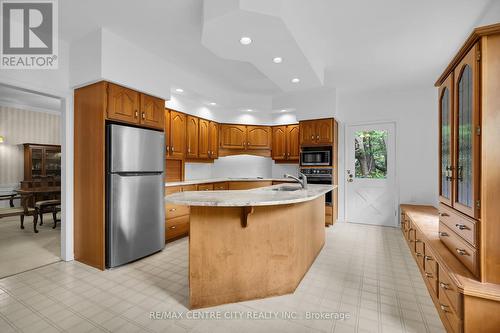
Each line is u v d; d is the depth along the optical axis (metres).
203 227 2.04
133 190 2.91
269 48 2.34
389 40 2.82
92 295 2.20
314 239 3.04
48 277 2.54
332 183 4.62
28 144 6.23
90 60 2.68
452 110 1.93
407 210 3.82
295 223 2.34
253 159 6.06
